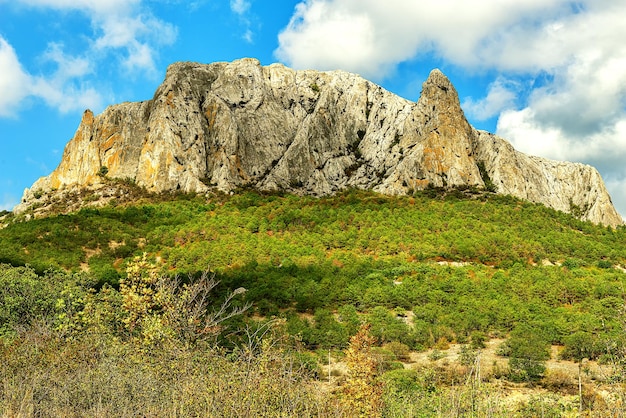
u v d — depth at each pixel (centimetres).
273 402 1014
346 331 3597
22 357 1287
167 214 7838
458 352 3369
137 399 1079
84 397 1123
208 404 940
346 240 6394
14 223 8100
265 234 6794
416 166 9194
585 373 2762
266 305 4188
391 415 1762
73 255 5900
